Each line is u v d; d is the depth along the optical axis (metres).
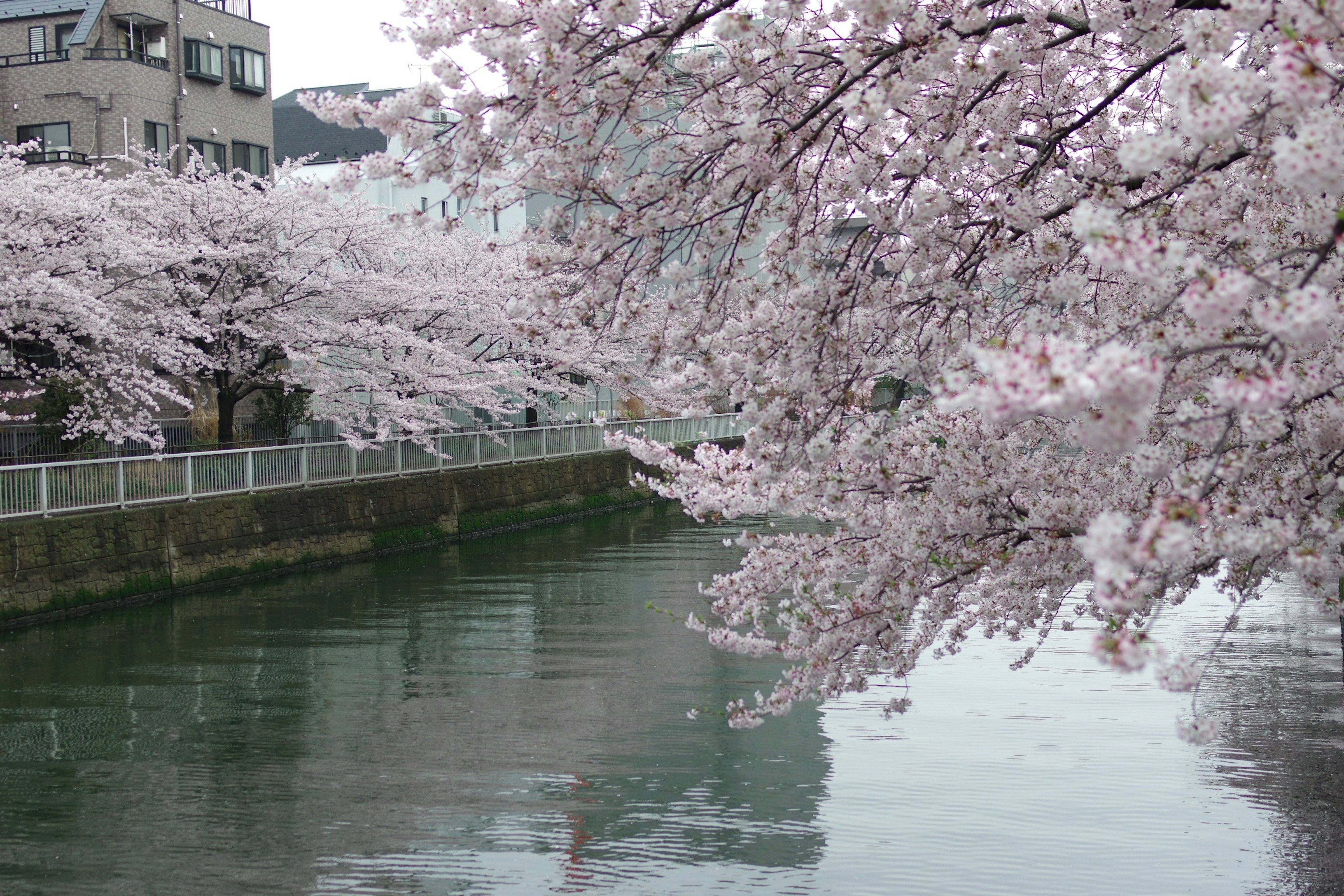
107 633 15.99
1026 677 12.95
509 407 29.53
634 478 7.24
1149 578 4.66
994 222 5.86
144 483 18.94
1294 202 5.48
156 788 9.65
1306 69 3.15
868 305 5.90
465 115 5.37
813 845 8.31
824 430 5.96
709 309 5.85
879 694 12.35
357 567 22.44
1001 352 3.00
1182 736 4.00
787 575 6.73
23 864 8.04
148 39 31.95
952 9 6.14
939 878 7.75
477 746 10.75
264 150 35.00
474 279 27.75
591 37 5.21
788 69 5.94
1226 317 3.12
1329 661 13.38
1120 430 2.95
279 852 8.27
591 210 5.71
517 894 7.56
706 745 10.70
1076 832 8.48
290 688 12.97
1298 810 8.84
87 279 19.67
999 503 6.41
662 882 7.74
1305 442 5.37
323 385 24.53
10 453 23.19
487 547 25.56
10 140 30.62
